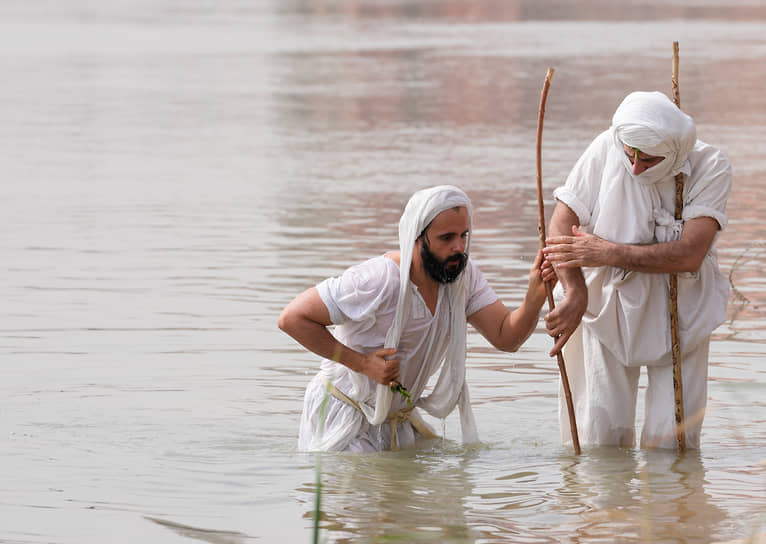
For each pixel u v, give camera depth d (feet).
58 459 46.68
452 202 47.01
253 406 54.85
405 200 109.29
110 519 39.88
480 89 203.31
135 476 44.65
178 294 76.07
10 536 38.24
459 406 49.85
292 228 97.40
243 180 122.21
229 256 87.25
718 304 49.14
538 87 203.21
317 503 32.94
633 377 50.16
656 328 48.85
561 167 125.90
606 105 178.09
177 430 51.03
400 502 41.78
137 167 131.23
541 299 48.55
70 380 58.13
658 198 48.57
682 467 46.32
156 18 434.71
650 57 252.62
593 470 45.98
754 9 452.35
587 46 287.69
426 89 205.77
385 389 47.65
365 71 238.89
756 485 43.78
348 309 47.57
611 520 39.83
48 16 442.91
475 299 49.78
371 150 142.10
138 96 201.77
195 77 232.53
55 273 82.17
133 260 86.28
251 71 243.19
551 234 49.52
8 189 117.39
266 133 158.40
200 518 40.09
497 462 47.19
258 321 69.56
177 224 99.76
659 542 37.63
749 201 105.91
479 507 41.29
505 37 327.88
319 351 47.88
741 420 52.90
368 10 489.67
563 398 50.34
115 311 71.72
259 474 45.11
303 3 547.08
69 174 126.52
